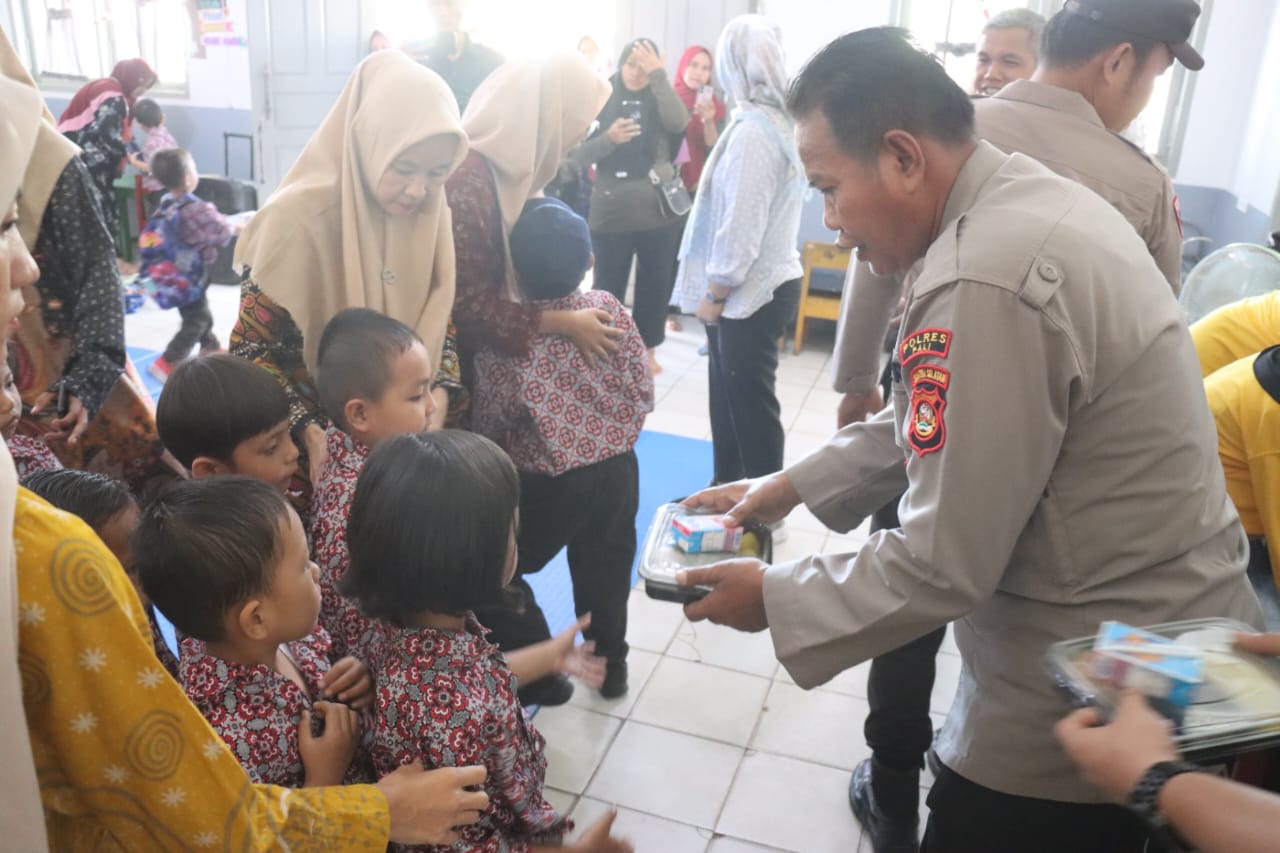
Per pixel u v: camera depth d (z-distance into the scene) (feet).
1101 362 3.67
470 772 3.43
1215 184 17.65
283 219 6.02
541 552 7.09
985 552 3.68
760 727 7.81
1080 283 3.60
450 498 3.72
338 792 3.06
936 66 3.92
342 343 5.22
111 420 6.67
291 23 19.97
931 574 3.72
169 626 8.09
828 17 18.15
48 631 2.41
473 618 4.12
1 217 2.84
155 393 14.35
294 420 5.98
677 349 17.63
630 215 14.43
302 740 3.60
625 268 14.89
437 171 6.16
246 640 3.57
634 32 19.08
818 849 6.61
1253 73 16.80
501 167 6.95
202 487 3.55
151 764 2.60
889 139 3.88
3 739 2.31
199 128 24.84
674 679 8.38
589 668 4.47
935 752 4.57
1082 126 5.81
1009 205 3.82
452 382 6.52
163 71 24.89
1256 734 2.90
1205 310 8.36
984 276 3.59
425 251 6.40
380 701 3.76
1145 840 4.10
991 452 3.59
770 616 4.09
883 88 3.84
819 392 15.75
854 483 5.11
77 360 6.22
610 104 14.47
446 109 6.06
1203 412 3.97
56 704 2.48
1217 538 3.98
